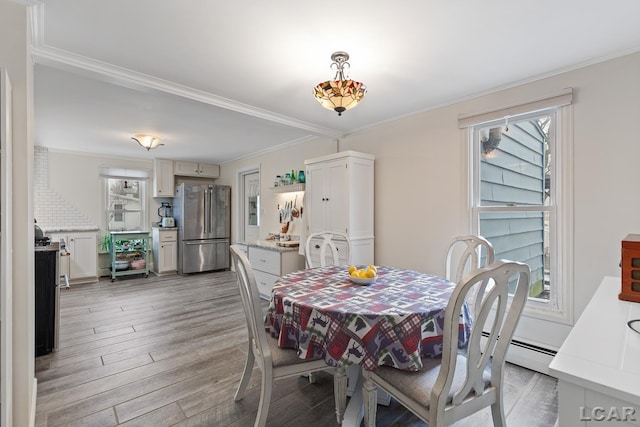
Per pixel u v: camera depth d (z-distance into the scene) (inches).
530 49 77.8
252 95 107.2
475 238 84.7
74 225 208.5
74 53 79.2
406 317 53.6
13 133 58.4
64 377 85.4
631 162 77.9
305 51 78.7
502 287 46.1
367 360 53.0
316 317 56.9
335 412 71.3
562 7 61.9
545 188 94.7
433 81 96.1
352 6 61.6
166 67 87.0
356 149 148.9
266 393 59.9
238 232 241.8
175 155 225.1
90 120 139.9
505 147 103.3
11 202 56.7
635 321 35.5
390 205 134.0
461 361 58.2
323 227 140.4
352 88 73.8
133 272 215.0
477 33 70.9
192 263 231.0
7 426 48.9
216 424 66.8
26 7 59.7
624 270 44.6
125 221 231.8
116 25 67.9
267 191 207.6
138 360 95.4
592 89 83.5
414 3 60.7
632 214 77.8
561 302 89.3
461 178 111.2
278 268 157.8
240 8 62.2
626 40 73.7
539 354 90.2
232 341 110.0
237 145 192.5
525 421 67.9
